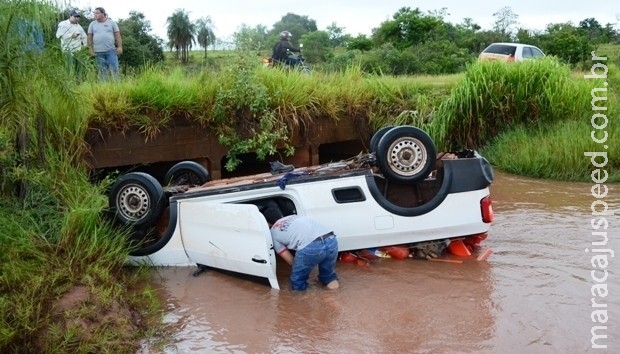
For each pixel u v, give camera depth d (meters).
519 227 8.97
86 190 7.90
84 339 5.58
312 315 6.30
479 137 14.12
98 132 10.16
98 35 13.08
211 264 7.36
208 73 11.65
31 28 7.57
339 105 12.60
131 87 10.70
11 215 7.12
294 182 7.38
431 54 25.95
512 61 15.65
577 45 27.53
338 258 7.76
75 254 6.80
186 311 6.44
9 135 7.55
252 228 6.86
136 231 7.59
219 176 11.41
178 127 10.95
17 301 5.79
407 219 7.48
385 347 5.63
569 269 7.30
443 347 5.60
